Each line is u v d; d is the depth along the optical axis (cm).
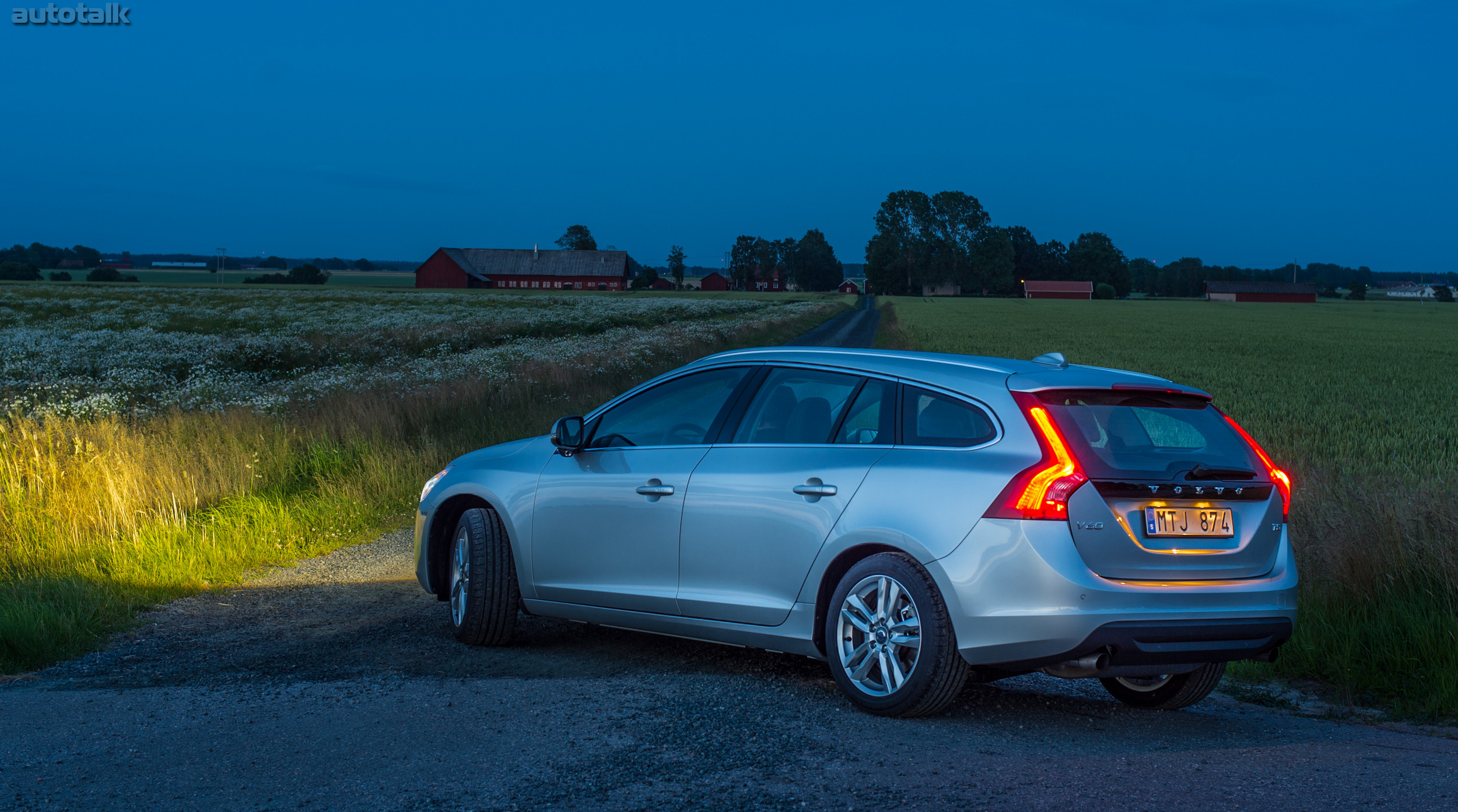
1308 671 531
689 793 323
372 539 864
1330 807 319
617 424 534
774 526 447
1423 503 659
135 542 737
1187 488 395
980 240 18862
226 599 654
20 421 1070
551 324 4597
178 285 13338
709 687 461
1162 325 6962
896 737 388
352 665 499
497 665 503
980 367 430
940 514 399
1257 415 1788
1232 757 377
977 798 321
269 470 1052
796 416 464
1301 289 19938
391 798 316
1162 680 462
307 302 7212
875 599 424
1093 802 319
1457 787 344
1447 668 489
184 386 1934
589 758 356
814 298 12644
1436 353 4053
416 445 1243
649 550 489
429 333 3753
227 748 364
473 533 545
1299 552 671
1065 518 381
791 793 324
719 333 3847
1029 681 516
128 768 342
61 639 529
